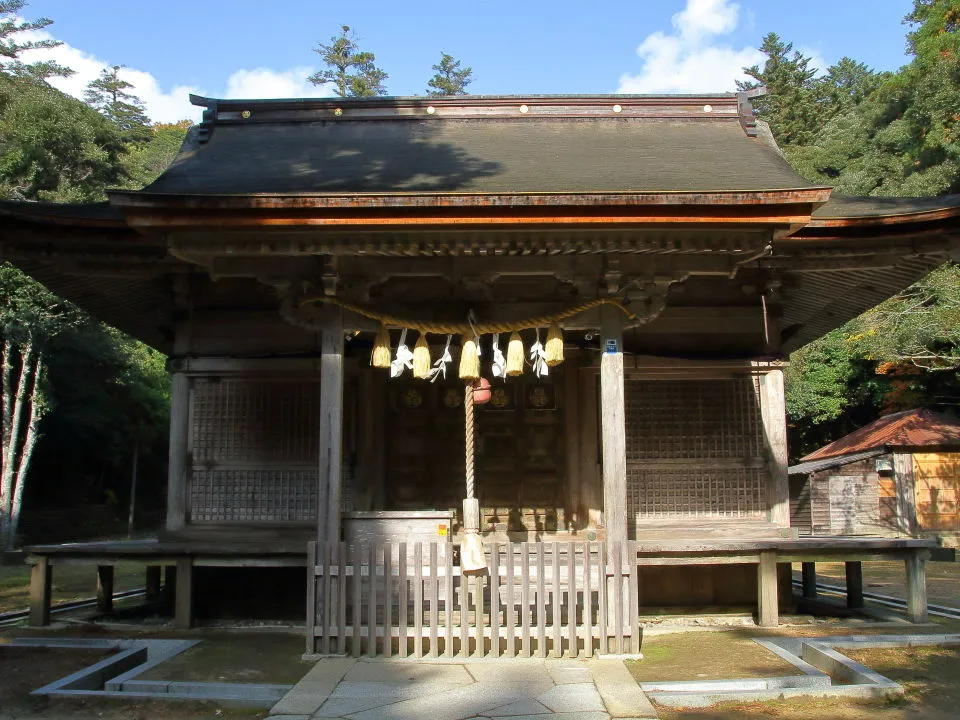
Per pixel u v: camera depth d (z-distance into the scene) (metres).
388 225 6.86
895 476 24.55
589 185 7.45
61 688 5.90
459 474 9.97
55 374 27.16
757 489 9.38
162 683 5.96
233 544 8.80
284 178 8.12
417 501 9.89
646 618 9.10
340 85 54.56
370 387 9.71
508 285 9.09
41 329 23.19
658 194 6.73
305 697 5.62
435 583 6.71
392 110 10.83
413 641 7.18
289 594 9.41
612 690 5.75
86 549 9.01
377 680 6.05
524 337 9.98
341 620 6.85
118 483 33.78
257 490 9.33
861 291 10.55
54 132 26.69
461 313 8.62
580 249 7.17
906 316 23.61
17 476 24.61
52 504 29.20
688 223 6.92
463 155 9.23
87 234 8.24
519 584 7.48
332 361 7.51
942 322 22.22
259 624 9.05
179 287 9.49
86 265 9.11
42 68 30.33
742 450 9.41
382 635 6.96
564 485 9.88
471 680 6.04
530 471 9.95
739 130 10.53
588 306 7.57
